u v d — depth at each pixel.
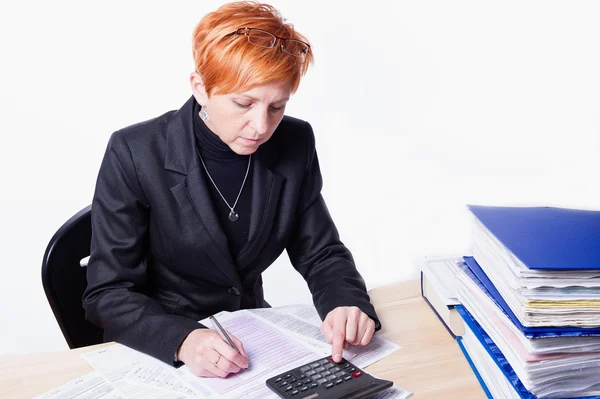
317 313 1.27
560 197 2.91
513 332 0.93
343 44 2.75
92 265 1.32
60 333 2.60
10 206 2.54
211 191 1.35
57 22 2.44
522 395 0.89
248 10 1.10
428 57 2.79
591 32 2.77
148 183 1.31
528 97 2.87
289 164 1.40
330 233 1.45
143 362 1.09
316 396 0.94
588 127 2.88
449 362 1.07
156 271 1.44
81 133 2.55
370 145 2.91
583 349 0.88
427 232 2.93
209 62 1.08
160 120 1.37
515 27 2.78
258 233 1.35
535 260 0.88
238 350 1.07
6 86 2.45
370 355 1.09
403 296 1.33
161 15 2.51
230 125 1.14
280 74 1.06
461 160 2.94
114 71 2.53
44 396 0.99
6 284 2.58
